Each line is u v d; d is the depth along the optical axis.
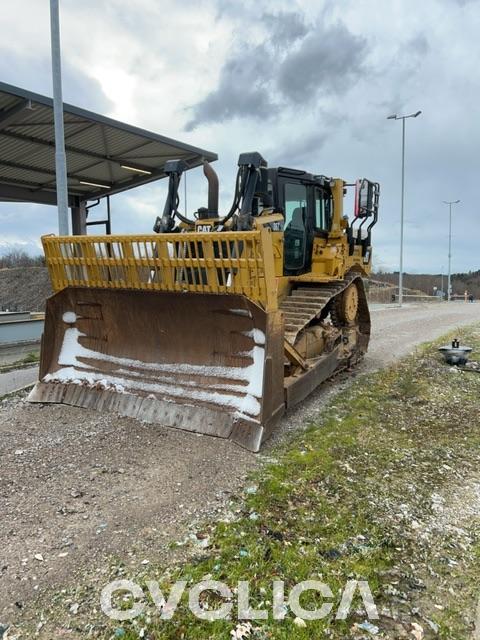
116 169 14.49
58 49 7.67
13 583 2.62
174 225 6.02
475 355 9.32
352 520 3.32
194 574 2.70
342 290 6.87
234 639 2.27
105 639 2.26
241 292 4.39
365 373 7.69
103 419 4.98
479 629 2.39
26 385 6.76
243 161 5.17
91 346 5.59
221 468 3.99
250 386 4.54
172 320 4.95
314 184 6.77
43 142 11.64
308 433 4.92
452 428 5.29
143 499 3.51
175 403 4.83
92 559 2.83
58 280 5.49
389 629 2.37
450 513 3.48
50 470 3.94
